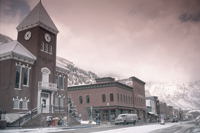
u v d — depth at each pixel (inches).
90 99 2265.0
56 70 1603.1
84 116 2241.6
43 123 1153.4
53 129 948.6
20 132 786.8
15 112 1173.1
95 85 2267.5
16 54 1227.9
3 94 1169.4
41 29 1456.7
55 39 1589.6
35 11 1508.4
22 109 1224.2
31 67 1344.7
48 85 1380.4
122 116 1530.5
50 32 1546.5
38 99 1317.7
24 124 1033.5
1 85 1194.6
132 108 2573.8
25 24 1473.9
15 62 1232.8
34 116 1116.5
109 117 2119.8
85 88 2325.3
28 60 1318.9
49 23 1544.0
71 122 1375.5
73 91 2390.5
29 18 1497.3
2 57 1235.2
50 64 1493.6
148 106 3449.8
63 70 1675.7
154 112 3735.2
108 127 1165.7
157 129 1029.2
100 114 2181.3
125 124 1520.7
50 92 1438.2
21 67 1269.7
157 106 3954.2
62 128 1008.9
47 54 1477.6
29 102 1283.2
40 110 1284.4
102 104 2186.3
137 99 2827.3
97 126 1279.5
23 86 1262.3
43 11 1545.3
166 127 1217.4
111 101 2149.4
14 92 1192.8
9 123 1074.7
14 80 1206.3
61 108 1569.9
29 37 1441.9
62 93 1621.6
